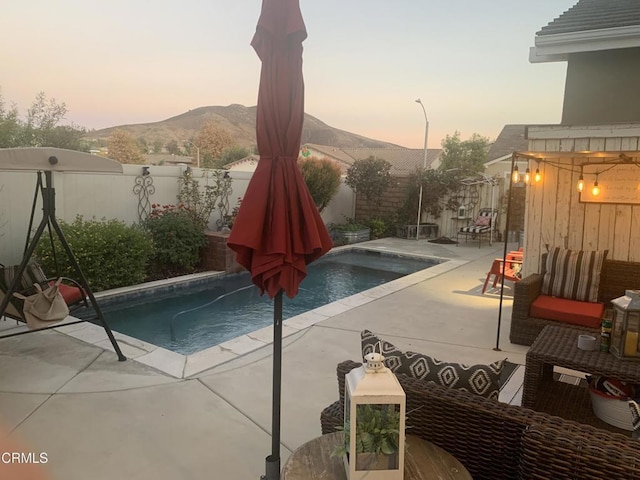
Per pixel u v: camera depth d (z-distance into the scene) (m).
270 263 1.89
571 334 3.41
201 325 5.64
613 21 6.08
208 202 8.99
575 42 6.04
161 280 7.26
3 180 6.16
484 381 1.86
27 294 4.11
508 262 6.82
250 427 2.88
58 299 4.02
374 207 14.02
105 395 3.24
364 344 2.16
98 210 7.42
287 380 3.58
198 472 2.42
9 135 10.13
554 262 4.86
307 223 1.94
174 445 2.66
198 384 3.46
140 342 4.31
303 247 1.95
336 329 4.91
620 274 4.73
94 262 6.30
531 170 5.59
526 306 4.50
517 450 1.66
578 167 5.30
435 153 26.69
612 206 5.18
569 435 1.45
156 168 8.24
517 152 4.66
